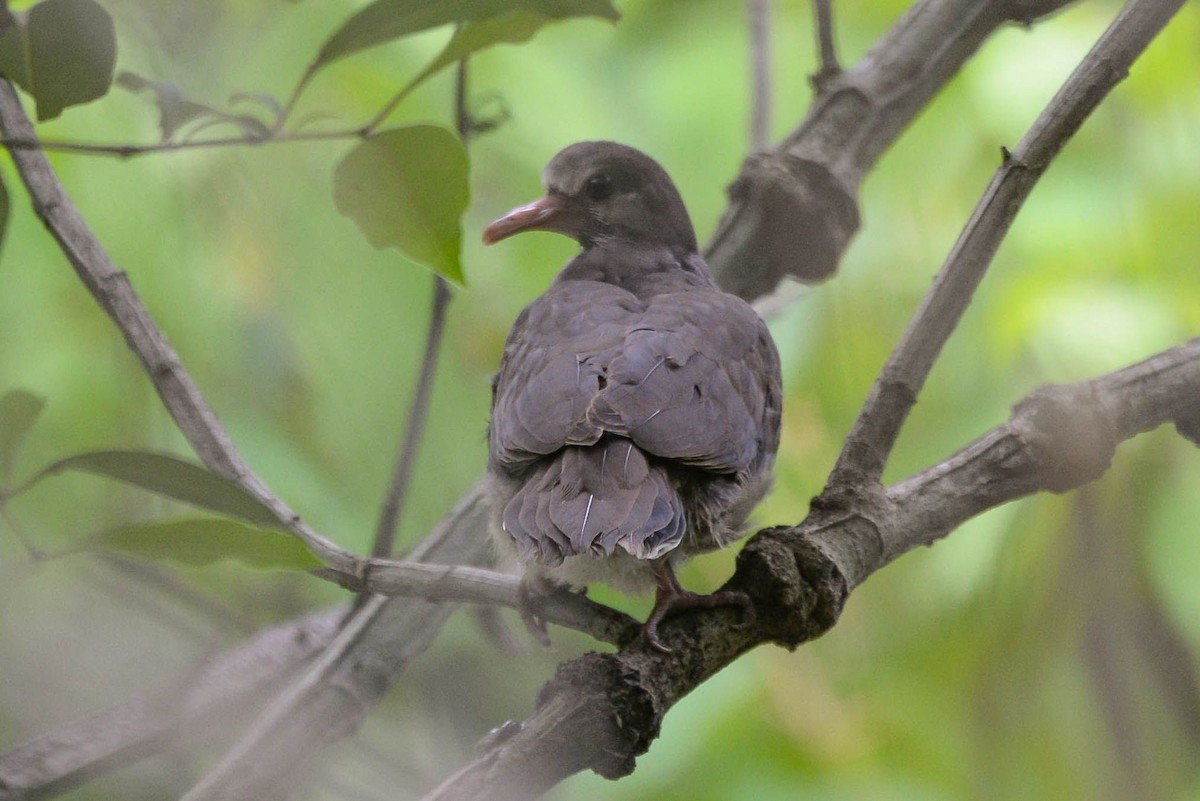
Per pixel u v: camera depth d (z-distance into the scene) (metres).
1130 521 11.29
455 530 8.92
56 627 11.38
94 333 11.39
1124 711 11.43
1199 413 7.67
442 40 11.77
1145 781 11.36
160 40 11.05
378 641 8.64
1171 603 11.27
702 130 12.84
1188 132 11.86
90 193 10.95
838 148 9.78
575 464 6.99
